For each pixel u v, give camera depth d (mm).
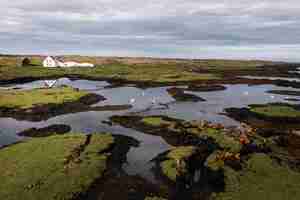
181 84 115875
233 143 41781
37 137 49781
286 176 33156
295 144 43719
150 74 140000
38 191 29922
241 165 35406
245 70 184750
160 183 32906
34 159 36875
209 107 74062
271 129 53750
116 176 34500
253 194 29953
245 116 63781
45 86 105750
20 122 59438
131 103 78562
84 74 142375
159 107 73750
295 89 108812
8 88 101812
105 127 55250
